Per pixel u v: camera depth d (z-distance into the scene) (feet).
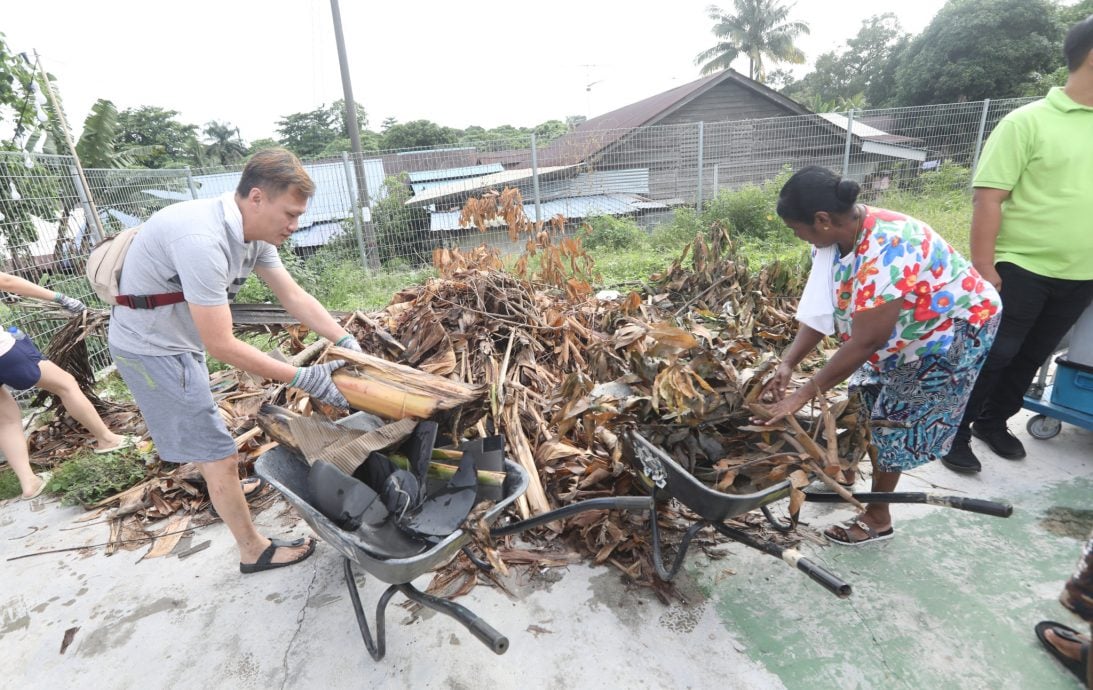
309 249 32.68
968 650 6.61
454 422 6.91
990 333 7.02
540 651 6.82
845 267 6.64
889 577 7.76
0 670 7.12
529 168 39.01
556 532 8.71
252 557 8.55
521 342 12.39
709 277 16.89
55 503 10.98
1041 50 81.30
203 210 6.62
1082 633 6.63
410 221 33.55
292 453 7.11
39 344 15.85
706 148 41.29
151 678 6.85
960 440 9.91
